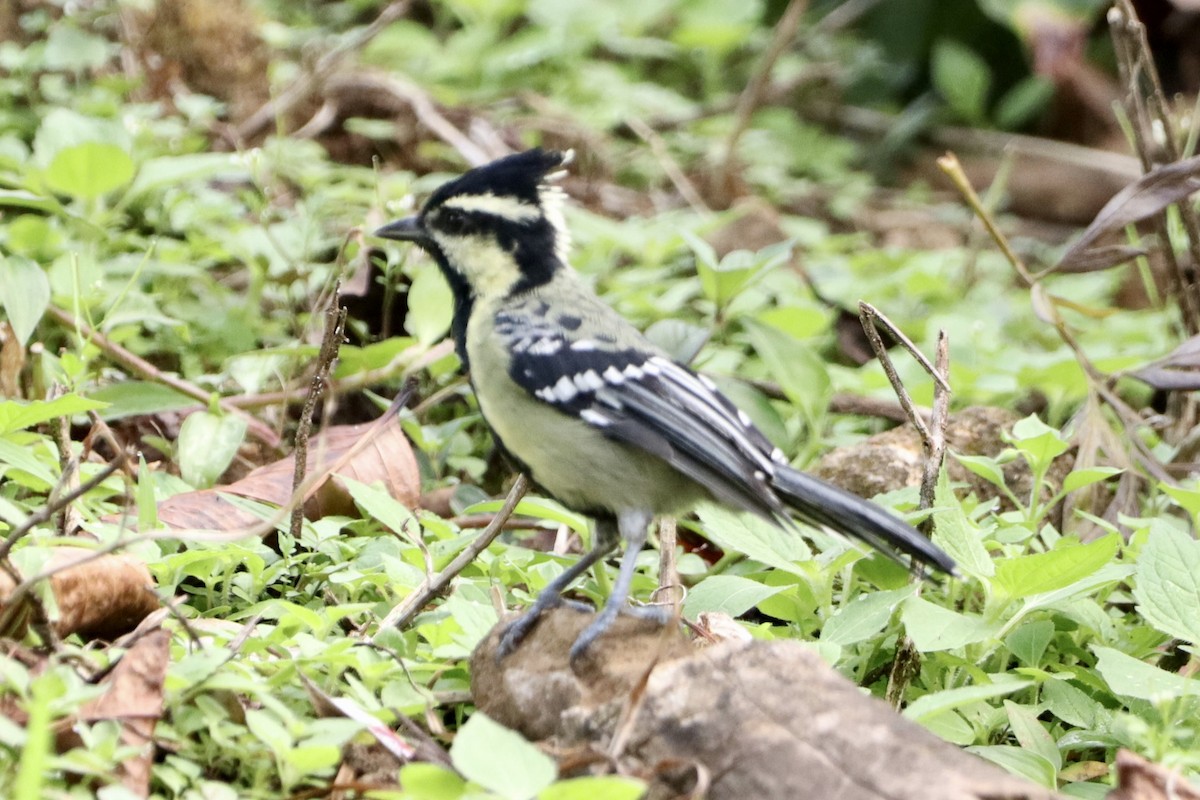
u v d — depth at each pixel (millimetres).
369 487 8773
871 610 7766
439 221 8758
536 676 6668
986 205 18438
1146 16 20500
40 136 12414
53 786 5867
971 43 24250
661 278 15422
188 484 9703
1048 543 9320
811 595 8461
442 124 17234
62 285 10828
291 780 6145
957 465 10734
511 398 8047
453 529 8953
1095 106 22188
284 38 17344
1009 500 10773
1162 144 12867
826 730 5934
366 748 6613
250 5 17641
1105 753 7652
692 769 5934
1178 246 13883
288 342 12406
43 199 11695
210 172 12453
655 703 6160
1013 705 7484
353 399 11727
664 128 20578
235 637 7242
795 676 6199
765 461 7660
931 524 8359
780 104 23281
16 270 9594
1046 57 21969
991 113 24203
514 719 6719
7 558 6789
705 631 7625
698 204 17594
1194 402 12156
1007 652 8250
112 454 10383
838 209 19781
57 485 7645
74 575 7129
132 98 16156
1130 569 8156
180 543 8758
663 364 7898
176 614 6723
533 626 6949
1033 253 19125
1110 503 11430
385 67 19516
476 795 5562
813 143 21812
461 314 8719
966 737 7441
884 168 22578
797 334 13031
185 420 10070
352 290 12031
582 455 7852
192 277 12859
